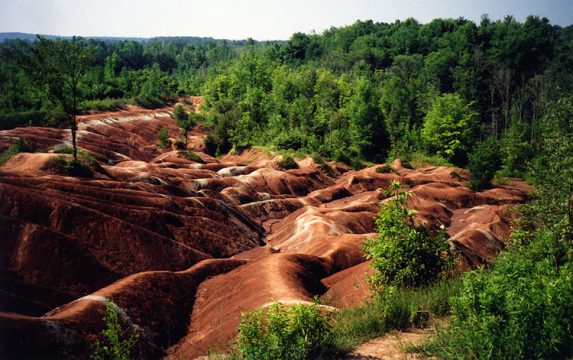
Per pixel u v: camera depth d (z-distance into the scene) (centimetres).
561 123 1953
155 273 2434
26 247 2492
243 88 11538
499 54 13688
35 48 3850
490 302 786
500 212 4600
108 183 3659
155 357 1898
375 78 13325
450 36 16175
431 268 1271
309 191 6122
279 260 2514
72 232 2794
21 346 1566
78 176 3766
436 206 5047
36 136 6012
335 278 2586
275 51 18600
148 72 15400
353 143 8988
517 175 7856
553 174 1938
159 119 10012
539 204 2016
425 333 1013
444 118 8844
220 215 3950
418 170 7512
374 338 1028
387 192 1312
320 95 10238
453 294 1148
